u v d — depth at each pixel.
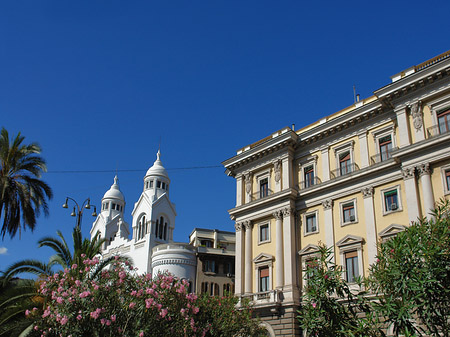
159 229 84.38
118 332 22.94
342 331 21.03
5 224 34.12
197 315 29.80
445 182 33.09
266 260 43.50
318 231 40.94
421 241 21.64
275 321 39.75
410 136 35.91
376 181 37.84
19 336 26.39
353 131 41.28
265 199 44.69
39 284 29.70
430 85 35.44
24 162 35.41
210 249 66.00
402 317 19.80
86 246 33.72
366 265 36.41
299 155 45.12
